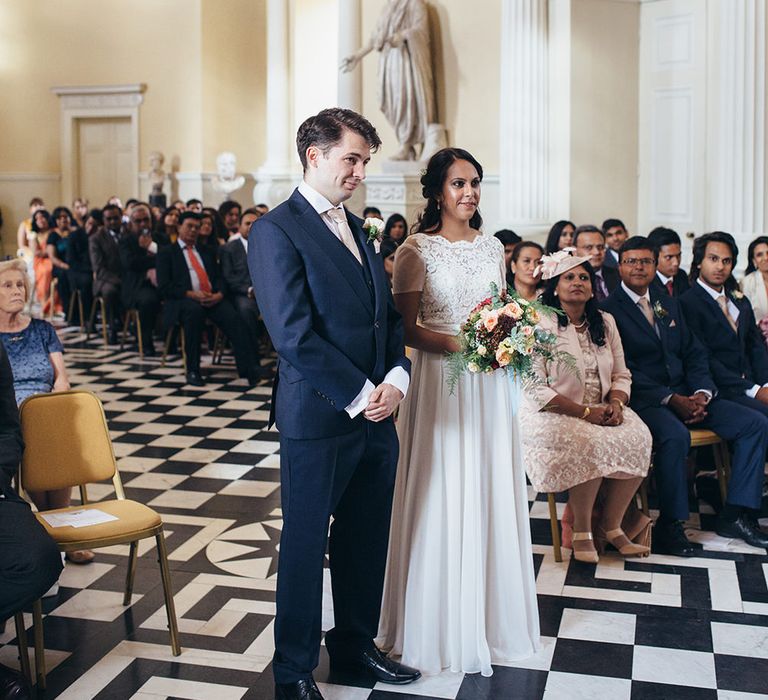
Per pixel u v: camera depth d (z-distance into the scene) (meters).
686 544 4.68
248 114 16.47
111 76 16.30
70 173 16.67
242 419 7.51
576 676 3.52
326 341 3.20
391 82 10.88
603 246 7.04
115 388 8.60
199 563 4.59
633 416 4.70
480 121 10.80
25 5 16.66
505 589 3.66
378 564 3.49
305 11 16.08
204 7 15.65
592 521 4.82
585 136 9.22
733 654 3.67
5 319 4.80
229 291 9.20
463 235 3.67
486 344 3.42
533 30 9.24
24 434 3.94
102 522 3.69
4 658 3.67
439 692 3.42
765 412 5.09
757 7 7.72
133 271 10.23
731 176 7.88
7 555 3.33
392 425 3.47
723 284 5.46
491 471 3.65
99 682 3.48
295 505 3.26
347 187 3.24
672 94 8.98
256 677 3.52
